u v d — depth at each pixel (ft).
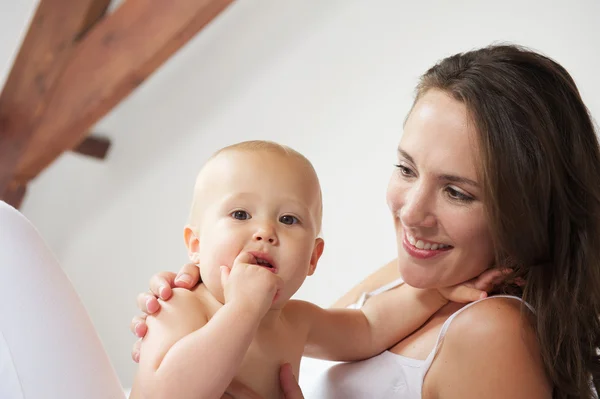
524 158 3.60
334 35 10.22
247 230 3.66
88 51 10.79
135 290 12.81
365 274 9.81
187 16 9.47
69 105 11.09
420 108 3.78
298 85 10.63
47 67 11.23
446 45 9.11
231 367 3.27
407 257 3.96
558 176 3.71
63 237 14.24
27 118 11.73
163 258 12.33
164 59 10.11
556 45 8.32
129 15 10.24
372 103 9.82
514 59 3.75
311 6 10.45
